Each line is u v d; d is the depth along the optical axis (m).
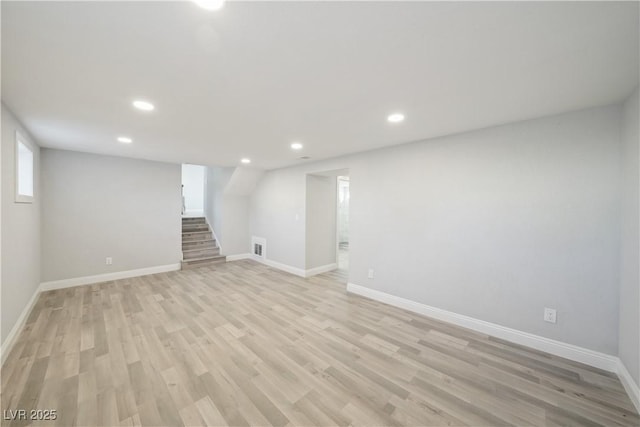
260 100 2.02
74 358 2.20
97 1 1.04
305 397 1.79
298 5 1.07
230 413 1.64
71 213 4.09
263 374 2.03
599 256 2.12
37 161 3.54
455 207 2.91
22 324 2.74
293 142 3.31
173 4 1.06
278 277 4.86
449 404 1.74
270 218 5.74
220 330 2.74
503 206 2.58
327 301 3.64
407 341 2.55
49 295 3.70
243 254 6.42
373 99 1.99
